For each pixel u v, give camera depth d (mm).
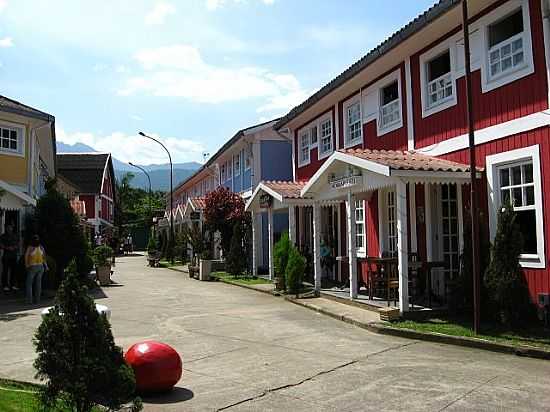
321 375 7242
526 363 7738
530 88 9938
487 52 11031
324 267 18859
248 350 8836
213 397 6352
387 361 7957
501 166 10695
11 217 18328
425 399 6133
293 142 22000
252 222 22672
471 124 9633
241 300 15484
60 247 17609
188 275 25750
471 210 9680
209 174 36750
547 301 9430
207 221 25406
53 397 4664
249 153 25906
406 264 10797
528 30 9969
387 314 10609
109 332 4863
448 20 11523
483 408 5785
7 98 20156
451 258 12805
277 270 16797
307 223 21578
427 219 12852
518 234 9562
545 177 9602
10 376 7113
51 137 22109
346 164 12945
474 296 9422
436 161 11859
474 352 8477
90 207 51094
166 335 10172
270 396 6367
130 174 78000
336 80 16219
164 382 6391
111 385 4684
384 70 14812
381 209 15227
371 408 5867
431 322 10383
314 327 10906
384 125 14961
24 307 14055
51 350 4621
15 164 19000
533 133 9875
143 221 65438
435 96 12844
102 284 20547
